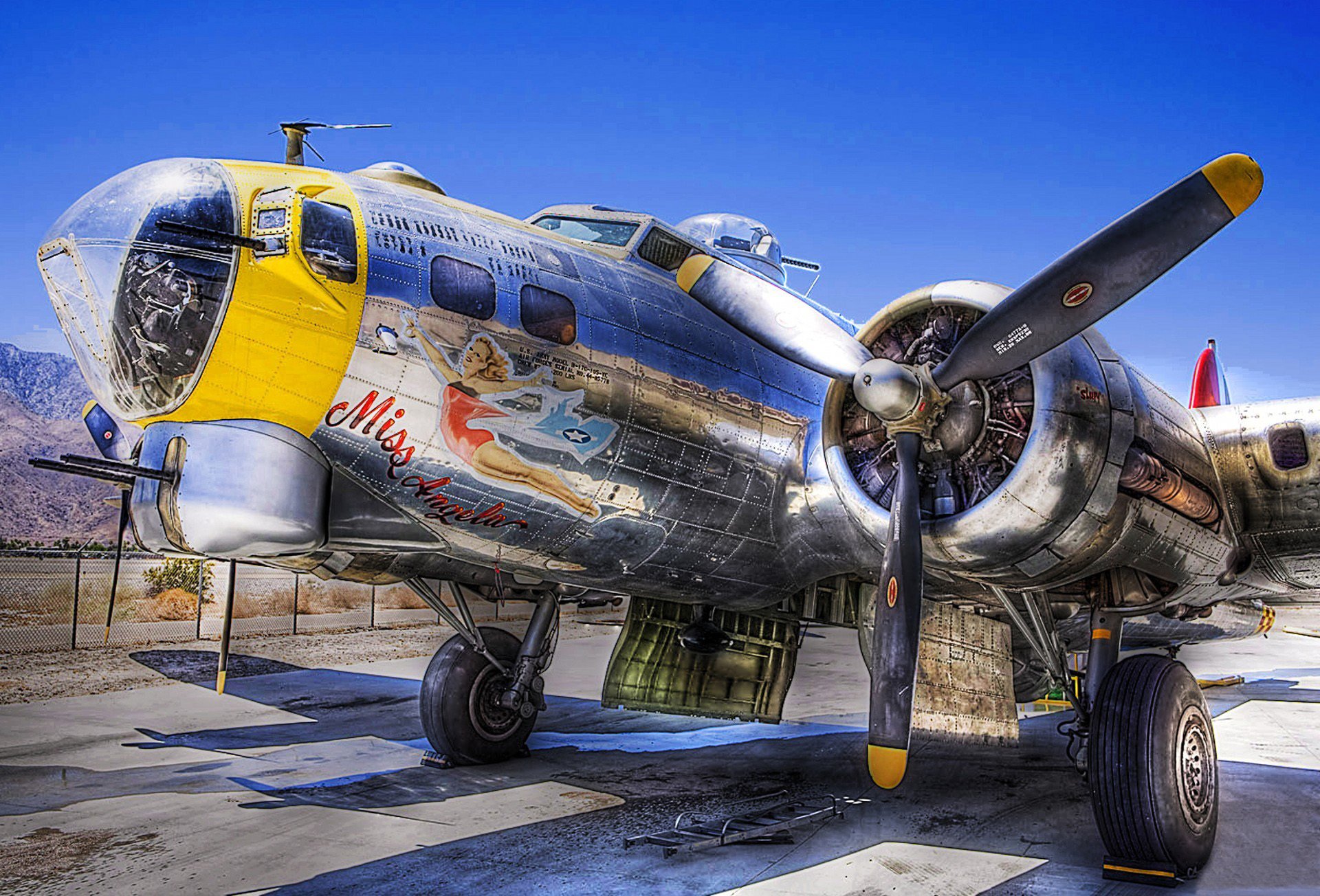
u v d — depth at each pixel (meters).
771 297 6.11
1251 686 14.27
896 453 5.28
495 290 5.48
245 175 5.14
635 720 10.04
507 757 7.60
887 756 4.77
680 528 6.23
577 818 5.76
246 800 6.14
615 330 5.92
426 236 5.40
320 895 4.31
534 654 7.47
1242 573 6.37
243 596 23.30
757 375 6.55
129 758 7.54
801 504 6.39
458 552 5.96
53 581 21.89
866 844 5.24
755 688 7.66
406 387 5.13
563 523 5.85
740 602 7.00
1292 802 6.41
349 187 5.36
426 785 6.67
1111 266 4.68
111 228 4.86
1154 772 4.67
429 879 4.54
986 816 5.97
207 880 4.51
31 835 5.29
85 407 6.21
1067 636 8.28
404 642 18.19
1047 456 4.91
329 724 9.36
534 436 5.52
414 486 5.32
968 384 5.32
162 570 22.00
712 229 9.41
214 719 9.51
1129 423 5.15
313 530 5.05
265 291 4.84
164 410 4.93
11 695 10.51
